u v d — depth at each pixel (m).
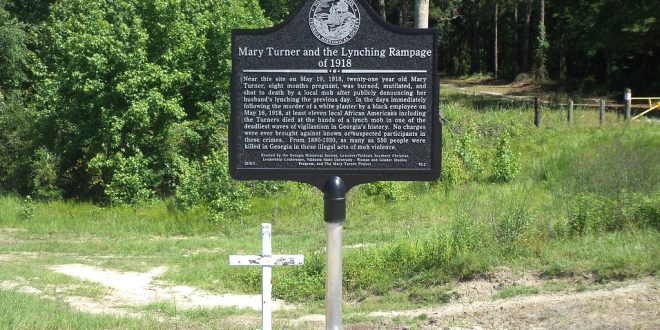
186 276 11.26
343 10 5.75
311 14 5.76
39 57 22.72
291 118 5.83
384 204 15.56
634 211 10.41
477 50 65.12
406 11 47.59
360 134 5.83
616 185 12.77
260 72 5.80
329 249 5.82
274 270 10.84
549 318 7.32
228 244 13.80
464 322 7.60
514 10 56.25
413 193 16.33
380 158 5.84
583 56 47.31
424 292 9.21
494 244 9.95
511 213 10.88
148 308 9.31
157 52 18.95
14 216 16.59
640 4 30.78
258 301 10.01
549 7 52.41
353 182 5.87
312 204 16.23
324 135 5.84
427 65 5.77
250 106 5.84
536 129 20.95
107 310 9.21
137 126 18.17
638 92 35.72
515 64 55.25
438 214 14.54
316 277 10.41
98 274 11.61
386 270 10.25
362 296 9.86
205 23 19.34
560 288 8.46
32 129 19.64
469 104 29.70
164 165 18.53
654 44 33.28
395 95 5.80
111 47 17.94
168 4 18.75
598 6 33.59
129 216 16.30
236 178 5.86
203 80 19.52
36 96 20.05
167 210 16.47
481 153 18.92
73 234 15.34
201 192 16.09
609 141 17.97
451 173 16.66
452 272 9.59
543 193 14.88
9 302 8.54
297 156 5.87
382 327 7.71
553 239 10.12
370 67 5.78
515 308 7.87
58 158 18.91
